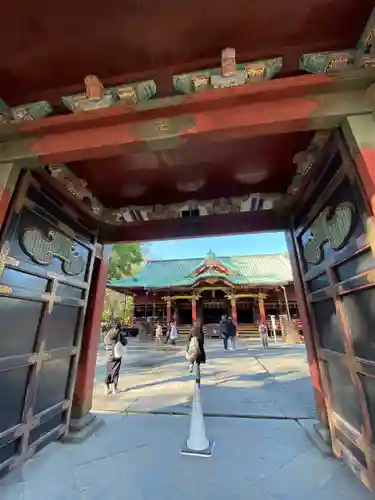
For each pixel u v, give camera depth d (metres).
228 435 3.48
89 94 2.12
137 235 4.34
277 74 2.19
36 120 2.18
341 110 1.89
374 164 1.76
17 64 2.09
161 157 2.95
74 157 2.29
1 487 2.39
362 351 2.17
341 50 2.01
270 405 4.76
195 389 3.55
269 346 16.36
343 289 2.38
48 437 3.01
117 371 5.89
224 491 2.31
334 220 2.47
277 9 1.76
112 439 3.40
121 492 2.31
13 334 2.53
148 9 1.74
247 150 2.87
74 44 1.95
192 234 4.19
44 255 2.97
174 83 2.18
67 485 2.42
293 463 2.75
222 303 29.02
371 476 2.08
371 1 1.71
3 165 2.34
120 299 33.47
